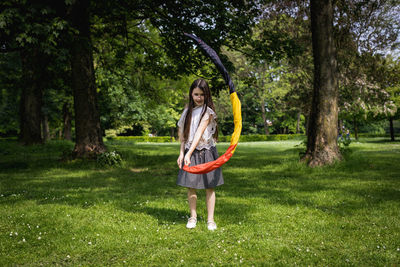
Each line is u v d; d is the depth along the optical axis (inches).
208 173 113.7
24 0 246.5
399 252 90.4
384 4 381.4
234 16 346.9
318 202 156.9
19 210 140.0
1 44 303.4
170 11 360.2
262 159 414.0
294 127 1792.6
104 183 227.1
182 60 416.5
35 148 518.0
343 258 87.6
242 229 113.1
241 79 453.1
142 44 475.2
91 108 360.2
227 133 1882.4
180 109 1425.9
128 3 346.6
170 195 181.2
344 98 444.5
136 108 1043.3
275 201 160.2
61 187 208.5
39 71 545.0
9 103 846.5
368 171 276.7
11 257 88.5
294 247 95.8
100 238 104.0
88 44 317.7
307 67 477.4
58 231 111.6
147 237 105.0
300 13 392.8
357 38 402.3
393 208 141.1
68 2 268.1
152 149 625.0
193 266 83.0
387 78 438.9
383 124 2015.3
